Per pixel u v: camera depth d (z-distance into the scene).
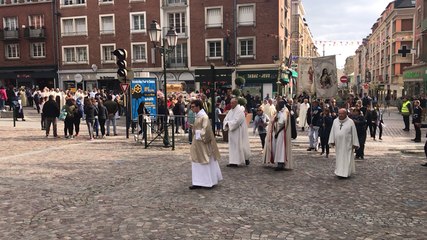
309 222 6.26
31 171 10.09
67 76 42.72
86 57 42.34
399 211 6.85
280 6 37.78
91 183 8.82
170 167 10.63
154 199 7.55
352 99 17.89
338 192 8.13
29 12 43.53
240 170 10.39
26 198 7.60
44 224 6.14
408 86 39.47
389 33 62.66
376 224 6.18
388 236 5.67
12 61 44.59
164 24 39.66
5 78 44.56
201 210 6.85
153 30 16.05
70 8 42.25
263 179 9.30
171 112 19.02
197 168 8.32
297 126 22.94
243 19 37.84
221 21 38.12
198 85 39.03
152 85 18.25
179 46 39.62
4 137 17.20
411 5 55.66
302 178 9.42
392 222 6.27
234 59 38.00
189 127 15.32
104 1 41.28
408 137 17.97
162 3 39.50
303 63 22.39
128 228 5.94
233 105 10.88
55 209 6.91
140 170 10.23
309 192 8.12
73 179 9.20
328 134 12.56
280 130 10.30
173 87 29.56
